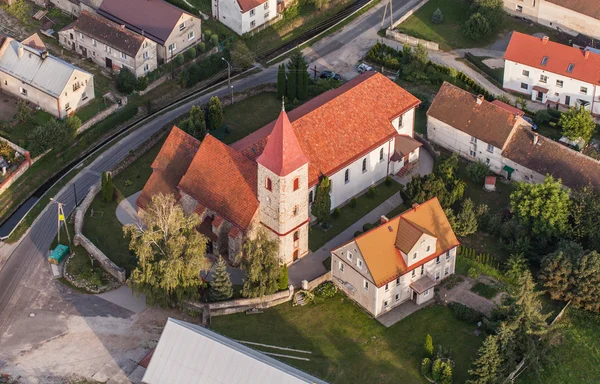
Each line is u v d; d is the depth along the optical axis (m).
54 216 145.62
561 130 165.50
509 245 138.50
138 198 141.88
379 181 151.75
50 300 130.62
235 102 171.25
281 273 128.50
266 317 128.50
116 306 129.88
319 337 125.75
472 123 156.12
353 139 143.75
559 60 169.50
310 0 199.25
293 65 169.00
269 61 185.38
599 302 127.94
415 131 165.38
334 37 191.50
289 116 145.62
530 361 118.62
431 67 180.12
